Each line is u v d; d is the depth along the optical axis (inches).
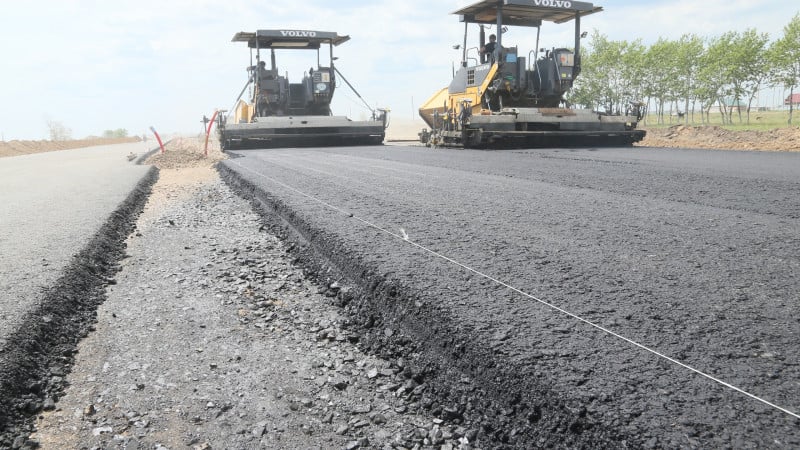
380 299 116.7
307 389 89.4
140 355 102.1
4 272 140.7
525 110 540.7
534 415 69.8
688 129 655.8
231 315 122.6
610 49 1185.4
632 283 106.7
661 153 437.1
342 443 74.2
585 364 75.2
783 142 510.6
